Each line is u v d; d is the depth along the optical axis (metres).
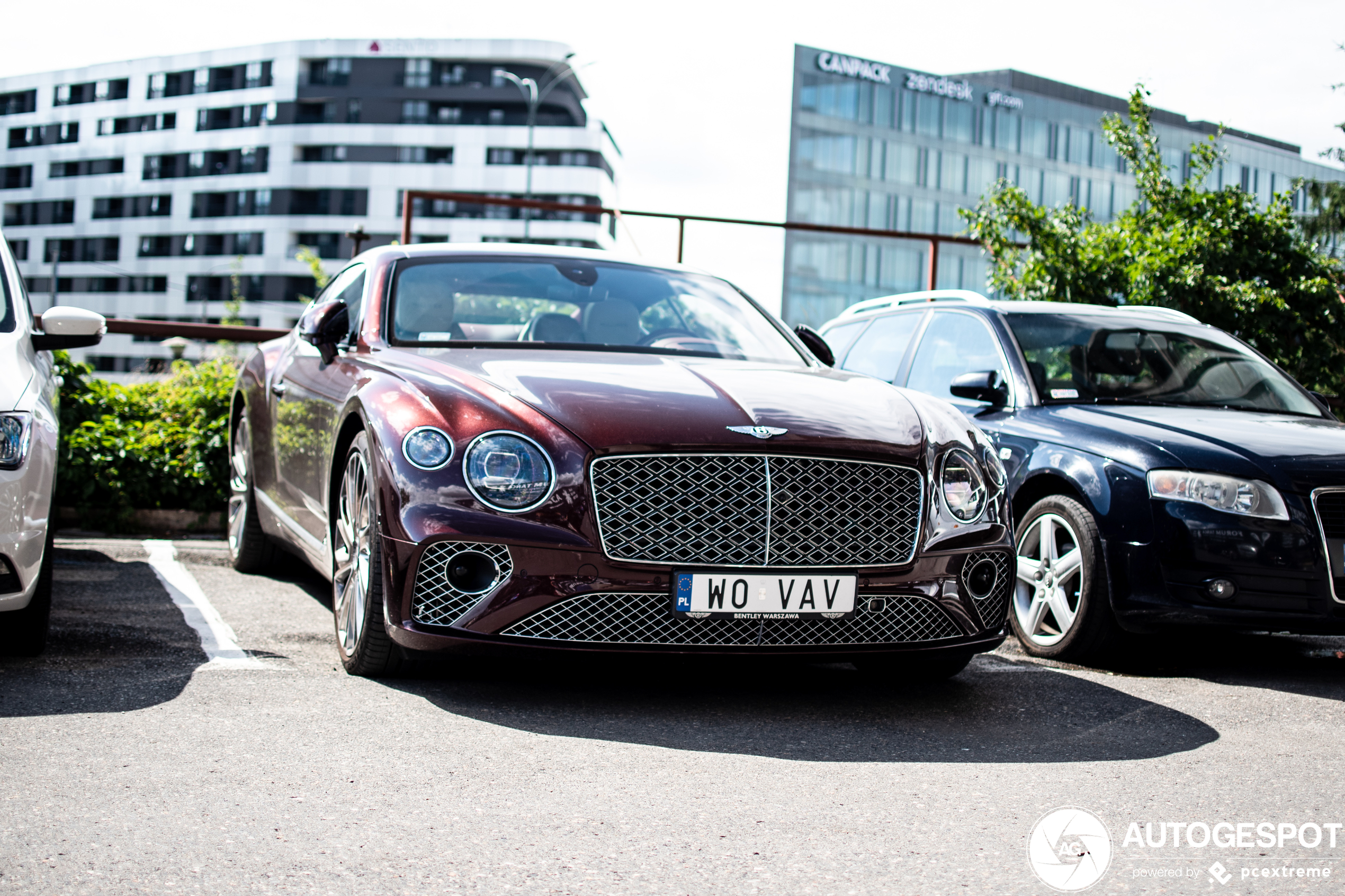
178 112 87.25
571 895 2.06
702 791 2.67
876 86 60.19
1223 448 4.35
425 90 82.50
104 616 4.44
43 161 91.19
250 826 2.33
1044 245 9.98
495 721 3.19
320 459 4.28
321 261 82.75
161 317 86.62
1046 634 4.68
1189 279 9.25
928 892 2.14
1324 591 4.17
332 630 4.38
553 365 3.80
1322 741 3.33
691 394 3.57
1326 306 9.40
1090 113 67.25
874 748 3.11
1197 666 4.54
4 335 3.85
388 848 2.25
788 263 58.16
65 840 2.21
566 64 82.06
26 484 3.43
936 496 3.54
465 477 3.28
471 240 81.31
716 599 3.27
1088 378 5.22
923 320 6.17
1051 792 2.76
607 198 86.12
